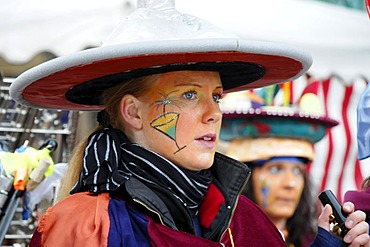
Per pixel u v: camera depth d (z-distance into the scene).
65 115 3.57
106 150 2.52
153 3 2.62
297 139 4.52
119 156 2.52
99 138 2.57
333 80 5.32
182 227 2.50
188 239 2.42
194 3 4.75
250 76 2.75
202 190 2.56
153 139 2.54
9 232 3.47
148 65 2.47
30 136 3.53
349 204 2.82
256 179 4.53
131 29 2.51
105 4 4.32
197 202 2.57
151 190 2.48
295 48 2.56
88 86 2.62
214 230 2.59
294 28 4.94
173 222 2.46
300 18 4.96
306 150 4.54
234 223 2.74
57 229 2.41
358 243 2.76
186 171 2.54
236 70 2.65
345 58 5.05
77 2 4.31
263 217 2.84
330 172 5.51
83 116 3.56
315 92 5.05
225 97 4.61
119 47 2.33
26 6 4.29
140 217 2.43
